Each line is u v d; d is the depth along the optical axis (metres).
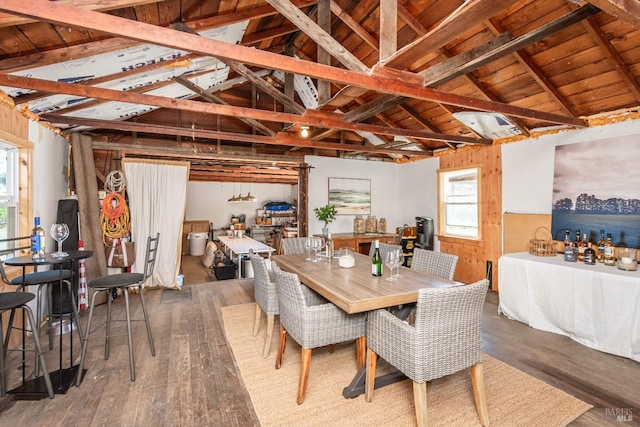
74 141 4.09
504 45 2.36
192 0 2.32
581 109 3.53
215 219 10.09
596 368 2.47
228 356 2.69
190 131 4.07
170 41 1.67
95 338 3.02
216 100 3.93
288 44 4.20
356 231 6.23
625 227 3.23
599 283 2.78
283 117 3.34
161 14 2.37
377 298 1.96
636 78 2.94
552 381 2.29
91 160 4.30
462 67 2.58
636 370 2.44
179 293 4.58
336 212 6.23
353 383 2.16
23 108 2.96
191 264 7.42
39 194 3.38
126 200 4.76
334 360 2.64
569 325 3.01
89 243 4.12
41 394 2.10
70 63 2.46
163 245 4.90
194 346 2.87
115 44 2.38
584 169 3.59
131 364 2.33
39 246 2.55
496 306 3.97
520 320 3.44
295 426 1.85
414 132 4.14
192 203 9.80
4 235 2.97
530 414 1.94
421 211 6.13
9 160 3.04
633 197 3.19
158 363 2.56
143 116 4.80
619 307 2.66
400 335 1.80
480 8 1.54
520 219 4.29
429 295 1.65
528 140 4.22
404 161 6.52
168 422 1.88
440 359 1.76
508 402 2.05
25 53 2.23
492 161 4.72
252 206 10.55
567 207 3.74
